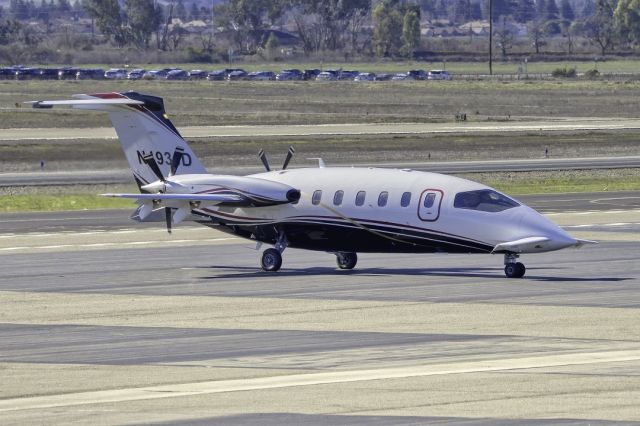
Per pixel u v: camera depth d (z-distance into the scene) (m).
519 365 70.44
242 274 121.12
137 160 128.88
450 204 114.38
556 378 66.44
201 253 141.38
